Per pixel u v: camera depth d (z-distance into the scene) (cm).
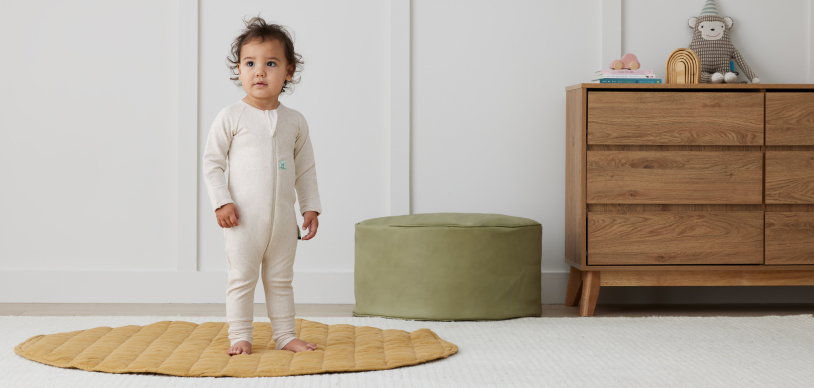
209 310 266
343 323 229
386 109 289
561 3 291
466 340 201
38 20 280
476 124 291
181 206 283
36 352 174
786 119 252
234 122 175
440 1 290
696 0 293
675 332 214
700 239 254
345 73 288
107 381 152
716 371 164
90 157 283
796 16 294
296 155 190
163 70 284
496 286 242
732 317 243
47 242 282
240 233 172
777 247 254
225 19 285
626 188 252
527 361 174
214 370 158
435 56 290
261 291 287
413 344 189
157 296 283
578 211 257
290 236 180
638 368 167
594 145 253
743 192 253
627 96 251
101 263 284
